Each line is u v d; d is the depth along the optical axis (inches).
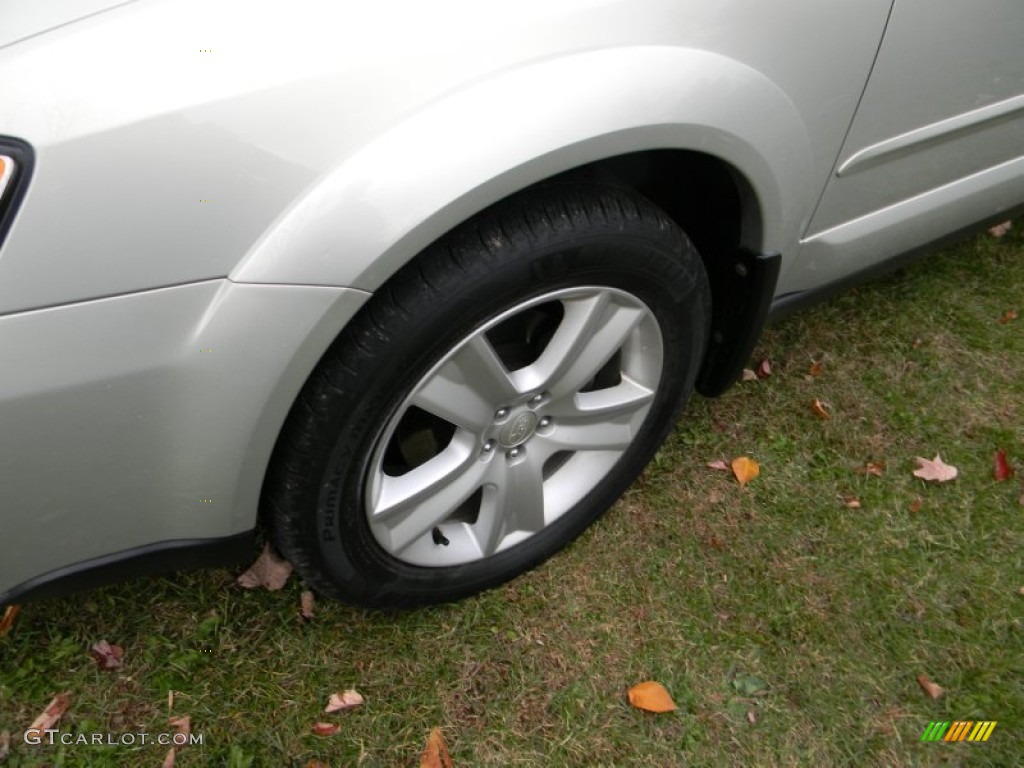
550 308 58.5
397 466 60.8
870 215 70.6
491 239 46.6
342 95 39.7
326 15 39.5
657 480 77.2
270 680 61.7
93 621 63.7
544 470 67.1
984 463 81.1
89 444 41.6
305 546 52.7
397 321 45.6
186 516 47.7
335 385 46.1
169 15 37.5
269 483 50.3
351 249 41.1
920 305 97.8
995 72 66.5
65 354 38.6
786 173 57.2
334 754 58.2
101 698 60.0
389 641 64.3
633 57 46.0
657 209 53.4
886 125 62.8
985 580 71.4
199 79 37.6
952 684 64.6
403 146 40.9
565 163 45.0
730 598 68.8
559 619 66.5
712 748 59.9
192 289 40.2
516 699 61.7
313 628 64.7
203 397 42.6
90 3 37.8
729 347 68.7
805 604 68.8
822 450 81.1
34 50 36.1
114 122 36.5
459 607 66.7
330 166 40.4
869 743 60.9
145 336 40.1
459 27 41.6
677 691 62.6
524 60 43.3
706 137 50.5
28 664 60.9
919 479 79.2
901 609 69.1
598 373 63.2
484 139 42.1
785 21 51.1
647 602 68.1
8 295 36.8
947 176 73.9
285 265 40.6
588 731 60.2
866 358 90.9
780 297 72.0
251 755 57.6
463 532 63.2
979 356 92.0
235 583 66.7
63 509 43.5
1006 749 61.0
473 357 50.3
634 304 55.7
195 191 38.4
